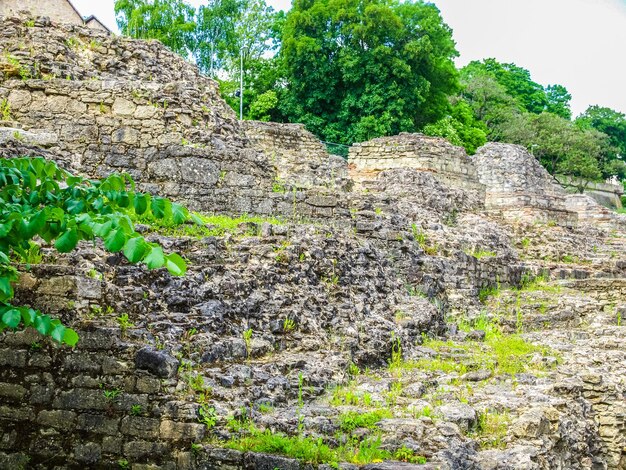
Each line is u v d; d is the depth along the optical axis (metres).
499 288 23.28
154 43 22.52
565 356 16.89
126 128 18.80
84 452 10.84
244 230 15.51
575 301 22.11
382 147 36.22
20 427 11.09
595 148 66.25
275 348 13.23
